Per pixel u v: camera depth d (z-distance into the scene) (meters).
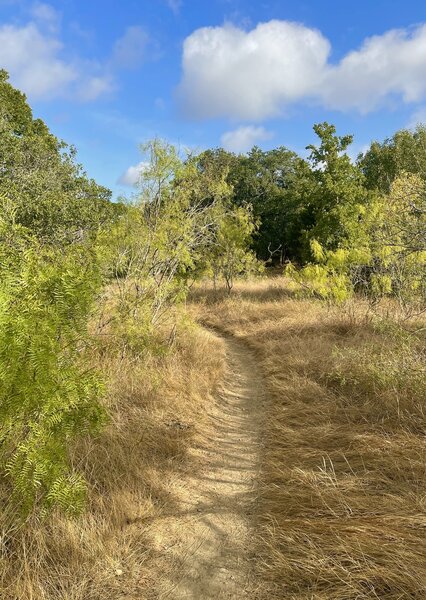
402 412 4.35
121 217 7.02
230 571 2.67
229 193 8.38
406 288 8.68
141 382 5.48
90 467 3.40
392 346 5.94
